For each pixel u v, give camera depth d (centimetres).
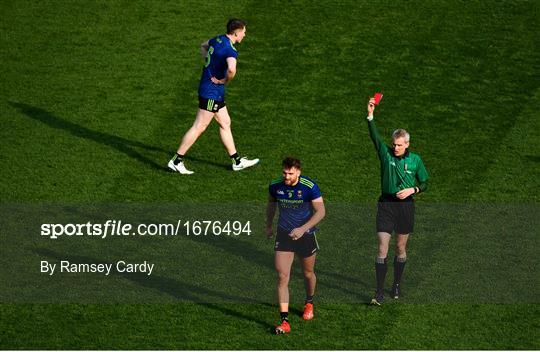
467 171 6222
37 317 4950
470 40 7550
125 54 7350
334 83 7069
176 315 5003
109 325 4916
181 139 6519
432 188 6056
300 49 7412
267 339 4838
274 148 6425
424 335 4872
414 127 6650
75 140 6475
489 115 6794
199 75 7138
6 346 4731
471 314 5025
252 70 7200
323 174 6159
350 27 7656
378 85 7056
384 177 5034
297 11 7831
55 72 7175
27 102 6862
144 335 4850
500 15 7838
